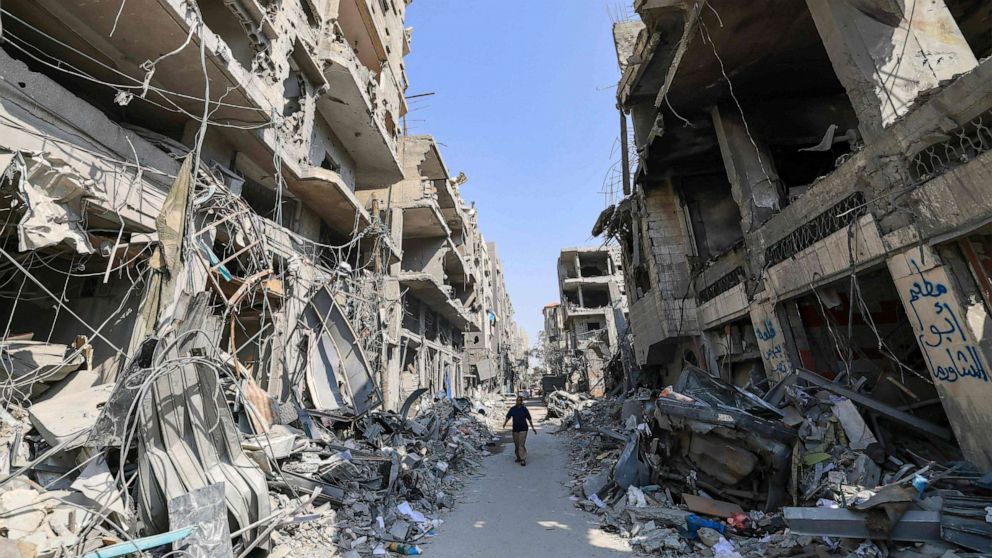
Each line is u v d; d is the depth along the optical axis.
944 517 3.50
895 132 4.89
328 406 10.11
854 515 3.81
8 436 4.26
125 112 8.20
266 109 8.34
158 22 6.21
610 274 36.41
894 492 3.77
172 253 5.14
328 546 4.96
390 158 15.38
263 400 6.98
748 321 9.23
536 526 5.87
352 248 16.69
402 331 17.89
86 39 6.45
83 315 7.20
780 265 7.21
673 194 12.27
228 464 4.70
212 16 8.70
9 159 4.63
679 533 5.08
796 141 9.29
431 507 6.64
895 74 5.27
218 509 3.89
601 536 5.39
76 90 7.57
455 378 29.20
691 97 9.44
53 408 4.60
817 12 6.21
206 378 4.81
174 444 4.35
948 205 4.22
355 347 11.09
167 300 5.02
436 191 21.70
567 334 37.28
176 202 5.28
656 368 14.66
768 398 6.53
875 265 5.29
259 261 8.60
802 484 5.05
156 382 4.33
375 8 15.15
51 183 5.06
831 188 6.02
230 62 7.21
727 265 9.41
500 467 9.97
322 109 12.73
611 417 13.80
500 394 41.72
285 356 9.52
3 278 6.94
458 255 23.89
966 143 4.24
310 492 5.86
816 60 8.46
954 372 4.33
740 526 4.99
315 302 10.74
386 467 6.84
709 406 5.84
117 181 5.92
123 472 3.92
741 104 9.53
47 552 3.06
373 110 13.48
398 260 18.06
